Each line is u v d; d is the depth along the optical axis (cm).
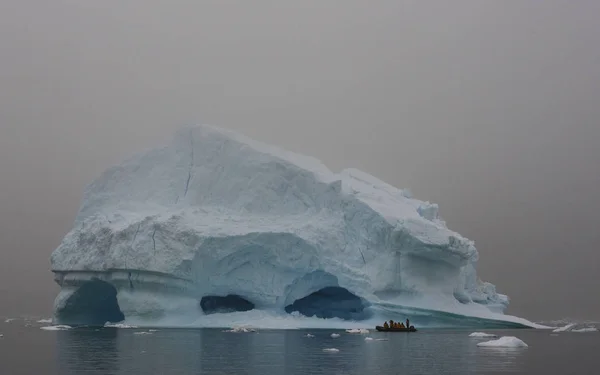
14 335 5009
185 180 7056
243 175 6888
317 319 6225
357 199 6569
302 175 6825
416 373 2598
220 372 2605
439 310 6191
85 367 2764
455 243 6275
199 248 6000
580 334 5794
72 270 6619
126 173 7262
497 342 4012
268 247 6278
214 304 6644
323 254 6375
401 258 6319
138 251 6047
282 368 2745
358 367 2789
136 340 4306
